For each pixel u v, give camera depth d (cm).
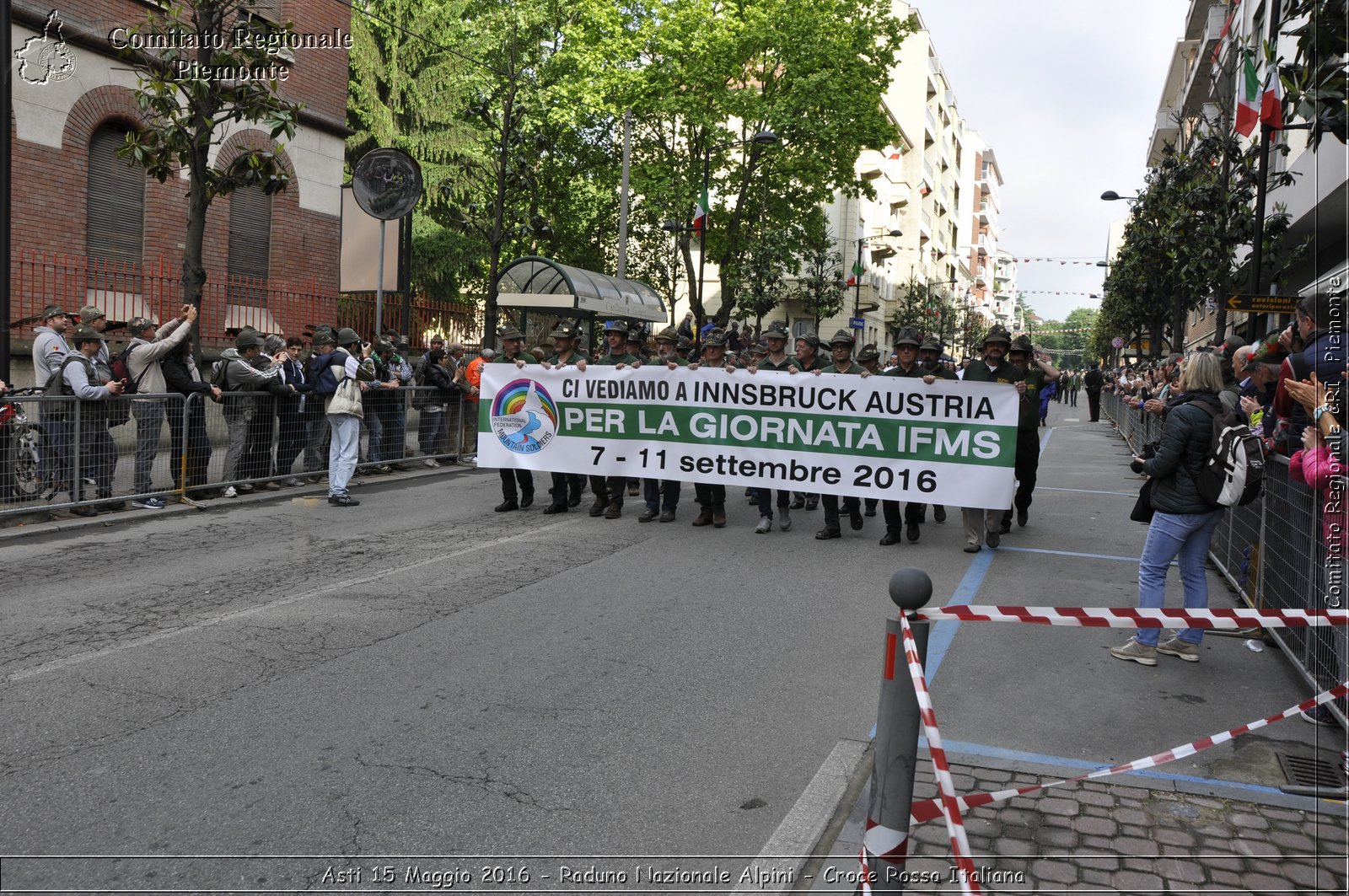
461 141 3109
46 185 1349
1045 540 971
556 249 3459
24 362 1274
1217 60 2325
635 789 404
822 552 887
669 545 898
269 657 555
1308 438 506
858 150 2933
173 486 1034
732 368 974
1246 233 1734
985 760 436
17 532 877
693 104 2747
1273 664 585
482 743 445
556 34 2972
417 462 1420
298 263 1786
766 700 507
